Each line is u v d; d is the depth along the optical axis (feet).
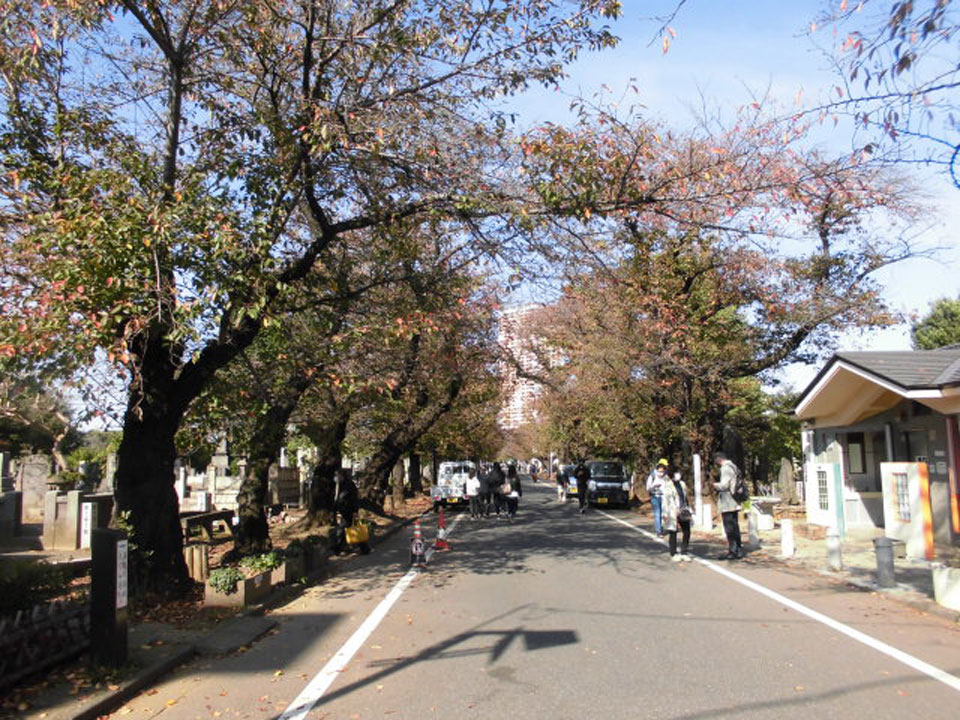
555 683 20.61
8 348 24.04
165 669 22.43
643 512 96.48
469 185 35.81
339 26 35.91
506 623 28.58
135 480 32.58
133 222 26.96
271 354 39.83
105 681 20.34
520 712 18.24
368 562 48.83
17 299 25.90
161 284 28.53
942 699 18.70
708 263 63.31
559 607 31.55
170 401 33.27
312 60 34.40
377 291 43.62
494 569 43.83
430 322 38.01
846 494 59.82
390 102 35.86
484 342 60.08
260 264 30.89
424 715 18.21
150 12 32.99
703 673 21.31
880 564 34.91
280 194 34.47
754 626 27.48
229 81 36.96
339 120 34.04
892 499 46.68
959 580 28.81
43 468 77.30
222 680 21.67
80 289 25.70
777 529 64.28
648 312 67.15
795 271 62.49
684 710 18.13
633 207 34.83
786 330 69.56
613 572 41.65
